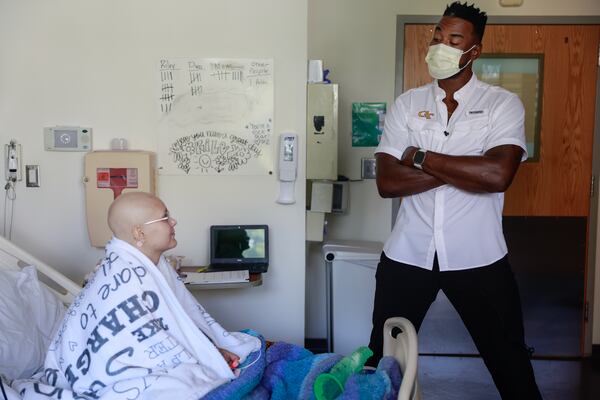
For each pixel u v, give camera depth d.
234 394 1.45
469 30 1.98
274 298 2.77
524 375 2.02
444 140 2.07
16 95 2.61
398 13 3.33
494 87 2.09
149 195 1.64
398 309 2.12
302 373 1.58
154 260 1.65
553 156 3.35
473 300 2.04
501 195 2.09
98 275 1.57
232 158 2.69
